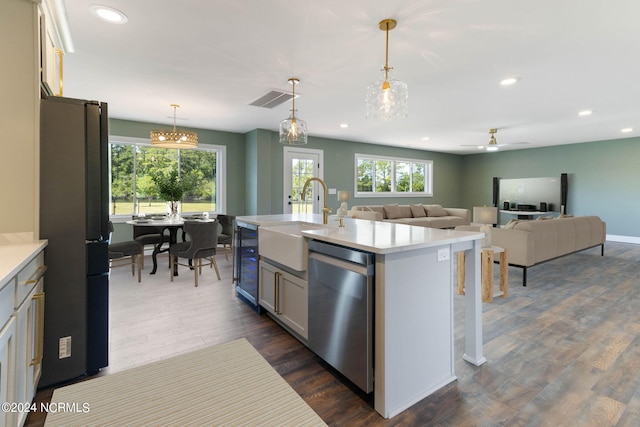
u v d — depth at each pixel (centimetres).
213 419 115
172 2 212
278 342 243
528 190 880
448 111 491
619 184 741
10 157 170
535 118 536
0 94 169
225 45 273
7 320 121
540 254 421
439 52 285
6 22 170
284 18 231
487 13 224
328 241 194
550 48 277
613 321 285
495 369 208
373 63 309
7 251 149
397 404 169
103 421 114
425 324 181
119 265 455
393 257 165
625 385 190
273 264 267
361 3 213
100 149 194
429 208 830
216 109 480
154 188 585
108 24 239
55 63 233
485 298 336
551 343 244
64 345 185
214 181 653
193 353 169
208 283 398
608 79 350
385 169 870
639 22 235
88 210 191
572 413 166
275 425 112
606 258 563
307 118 539
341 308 185
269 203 648
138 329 264
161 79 353
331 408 170
